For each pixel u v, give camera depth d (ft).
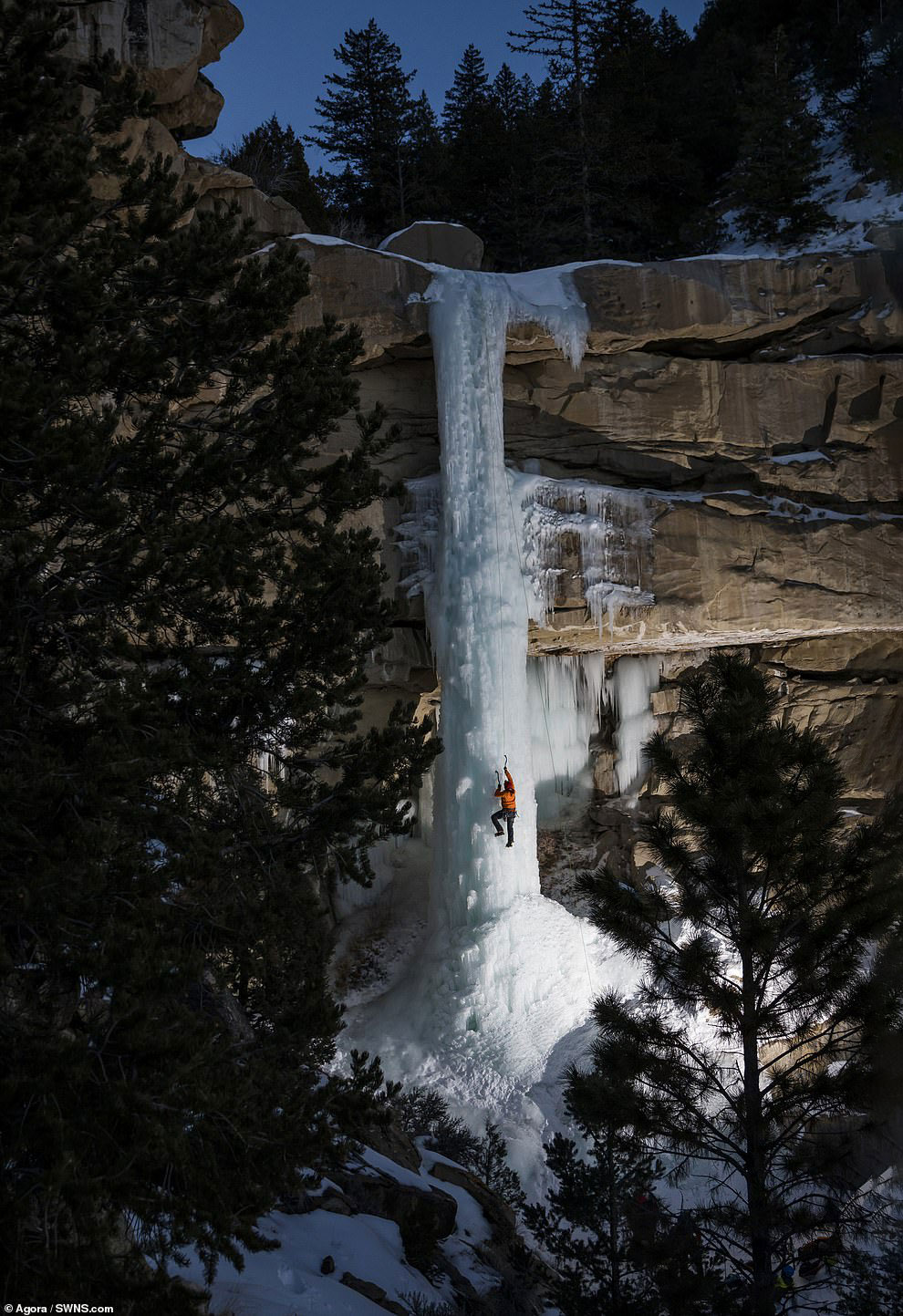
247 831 29.63
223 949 27.73
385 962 84.94
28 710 25.58
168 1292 19.15
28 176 28.63
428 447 90.07
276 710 30.37
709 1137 32.12
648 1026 32.63
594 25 155.84
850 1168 30.99
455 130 170.91
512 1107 67.72
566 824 99.50
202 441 29.50
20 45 30.17
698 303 89.92
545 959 77.56
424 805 94.68
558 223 144.97
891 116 133.59
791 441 92.58
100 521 25.45
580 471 90.68
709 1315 28.96
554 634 88.22
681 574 86.63
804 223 120.16
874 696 100.27
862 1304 29.07
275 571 31.30
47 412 26.13
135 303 29.66
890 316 92.17
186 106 75.05
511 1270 34.73
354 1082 27.63
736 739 32.37
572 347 88.22
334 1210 31.71
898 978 30.94
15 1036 20.66
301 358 31.94
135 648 27.20
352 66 163.73
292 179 130.11
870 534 89.71
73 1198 18.15
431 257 94.99
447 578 84.89
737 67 167.73
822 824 32.12
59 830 23.70
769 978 31.83
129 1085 19.42
